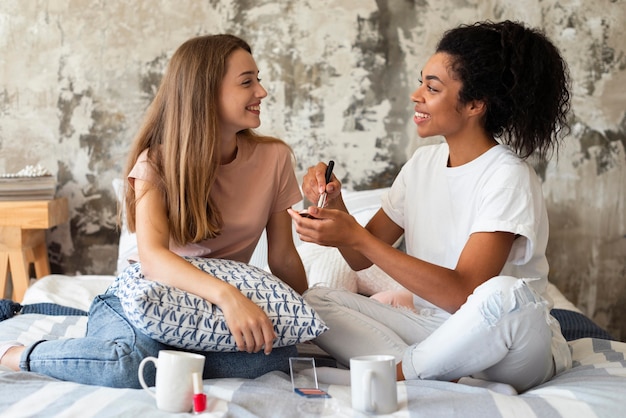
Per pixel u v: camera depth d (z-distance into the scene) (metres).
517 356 1.49
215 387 1.42
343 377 1.58
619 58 3.20
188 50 1.78
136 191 1.74
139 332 1.51
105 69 3.26
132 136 3.28
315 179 1.87
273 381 1.50
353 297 1.75
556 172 3.24
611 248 3.25
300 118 3.27
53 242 3.31
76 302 2.44
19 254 2.98
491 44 1.71
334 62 3.26
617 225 3.24
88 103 3.27
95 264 3.31
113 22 3.25
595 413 1.29
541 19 3.21
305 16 3.24
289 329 1.57
